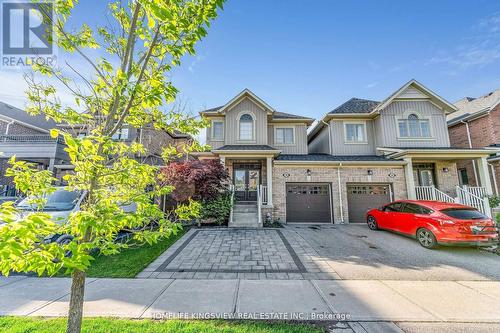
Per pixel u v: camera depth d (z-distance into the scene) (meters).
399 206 8.89
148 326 3.08
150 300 3.86
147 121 3.05
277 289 4.32
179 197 10.58
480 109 15.02
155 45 2.26
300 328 3.07
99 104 2.56
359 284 4.57
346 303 3.77
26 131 17.53
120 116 2.35
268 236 8.80
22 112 18.45
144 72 2.30
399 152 12.50
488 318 3.33
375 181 12.66
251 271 5.31
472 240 6.64
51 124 19.52
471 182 14.55
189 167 10.67
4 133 16.27
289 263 5.85
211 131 15.13
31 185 2.07
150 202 2.51
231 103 14.71
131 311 3.49
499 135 13.62
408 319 3.31
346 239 8.41
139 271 5.32
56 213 6.06
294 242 7.93
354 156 14.32
